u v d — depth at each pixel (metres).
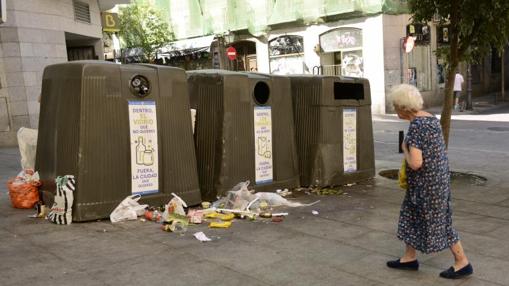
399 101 4.00
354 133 7.96
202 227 5.54
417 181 4.00
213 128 6.60
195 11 28.77
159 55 29.91
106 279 4.05
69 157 5.62
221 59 25.91
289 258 4.58
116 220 5.64
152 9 29.75
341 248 4.87
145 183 5.96
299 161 7.62
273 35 25.64
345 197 7.07
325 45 23.56
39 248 4.78
